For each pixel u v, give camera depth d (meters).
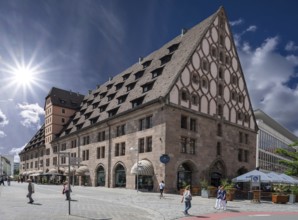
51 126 80.56
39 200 27.02
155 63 54.12
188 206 21.20
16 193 35.47
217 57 49.75
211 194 35.69
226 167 48.41
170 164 40.53
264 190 43.72
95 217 17.66
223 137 48.75
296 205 30.39
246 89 54.94
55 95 83.19
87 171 57.78
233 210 24.50
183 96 43.69
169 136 40.91
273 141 84.81
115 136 51.00
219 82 49.53
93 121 59.78
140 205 25.34
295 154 40.88
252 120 55.50
